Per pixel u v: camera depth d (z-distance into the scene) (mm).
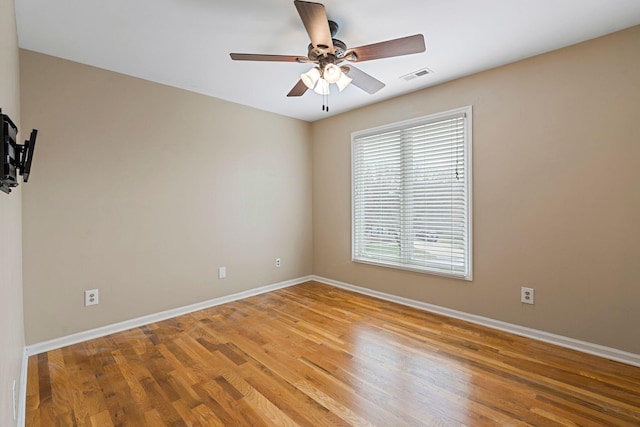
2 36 1281
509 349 2486
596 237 2379
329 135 4414
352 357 2387
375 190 3887
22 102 2410
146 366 2266
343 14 2045
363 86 2564
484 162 2934
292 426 1670
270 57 2125
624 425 1651
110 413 1771
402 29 2230
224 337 2746
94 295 2754
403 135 3564
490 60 2703
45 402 1858
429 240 3371
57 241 2570
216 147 3602
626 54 2232
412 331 2846
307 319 3154
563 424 1664
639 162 2201
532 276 2682
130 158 2959
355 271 4141
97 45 2412
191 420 1719
